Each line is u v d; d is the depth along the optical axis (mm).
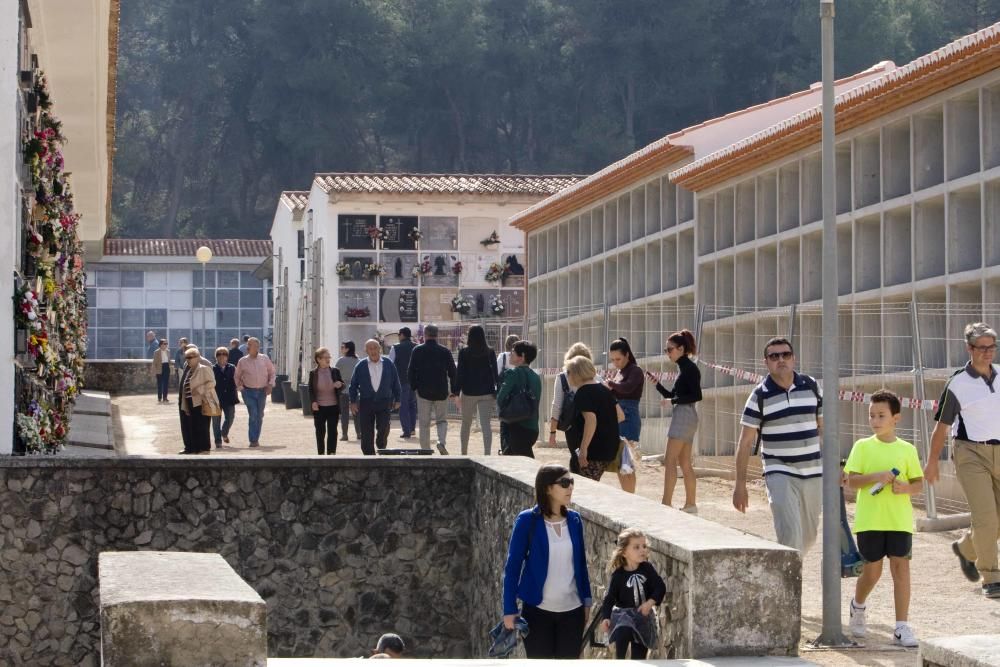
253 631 7523
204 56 122750
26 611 16984
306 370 55844
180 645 7449
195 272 85062
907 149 22375
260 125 122375
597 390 17875
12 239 17953
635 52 108312
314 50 115000
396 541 18047
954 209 20703
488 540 16828
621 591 9742
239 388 32812
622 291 33250
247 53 121938
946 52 19766
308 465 17906
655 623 9625
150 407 49938
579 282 35969
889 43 99688
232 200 123250
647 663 8805
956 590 14867
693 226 29156
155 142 123875
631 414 20016
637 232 32500
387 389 27344
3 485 17000
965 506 19703
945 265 20750
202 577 8141
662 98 106875
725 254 27672
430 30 115750
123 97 124125
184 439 28750
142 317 84312
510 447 22344
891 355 22156
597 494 12430
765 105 30125
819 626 13219
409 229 52469
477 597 17531
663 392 19844
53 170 22891
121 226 120938
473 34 114562
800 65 105188
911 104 21500
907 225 22344
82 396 51750
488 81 115062
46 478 17125
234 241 86500
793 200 25625
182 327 84812
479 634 17297
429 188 52219
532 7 117125
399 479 18078
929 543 17797
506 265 52812
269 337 85125
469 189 52469
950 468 20000
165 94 123938
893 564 12438
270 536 17828
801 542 13625
